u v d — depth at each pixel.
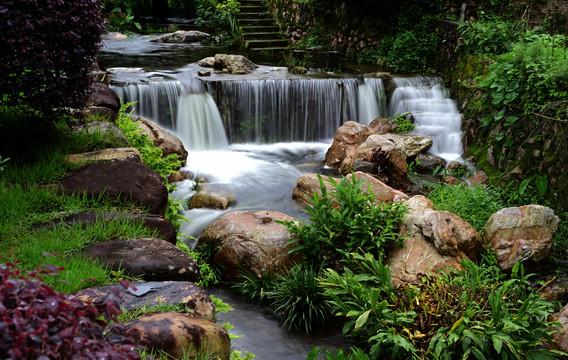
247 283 5.94
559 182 8.23
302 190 8.24
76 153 6.10
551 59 8.97
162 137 9.11
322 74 12.49
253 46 16.28
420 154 10.19
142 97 10.33
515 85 9.20
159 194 5.44
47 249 4.07
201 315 3.83
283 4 17.27
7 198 4.73
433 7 14.12
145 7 24.70
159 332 3.36
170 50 15.80
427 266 5.85
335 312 5.53
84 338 1.85
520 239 6.50
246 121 11.29
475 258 6.38
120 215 4.88
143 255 4.31
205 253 6.29
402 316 4.91
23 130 6.27
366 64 14.36
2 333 1.68
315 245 6.04
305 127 11.73
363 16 14.77
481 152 10.01
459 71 11.83
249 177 9.27
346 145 9.83
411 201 6.69
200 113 10.82
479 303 5.11
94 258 4.18
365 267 5.73
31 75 5.38
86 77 6.01
